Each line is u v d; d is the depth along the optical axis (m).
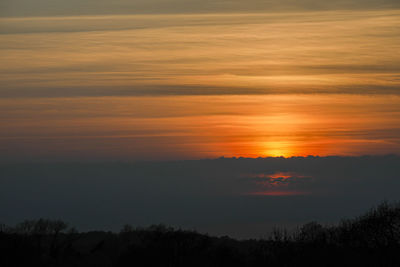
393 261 66.94
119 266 82.12
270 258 75.06
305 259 71.00
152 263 81.12
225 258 79.69
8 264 79.88
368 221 72.19
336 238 73.81
